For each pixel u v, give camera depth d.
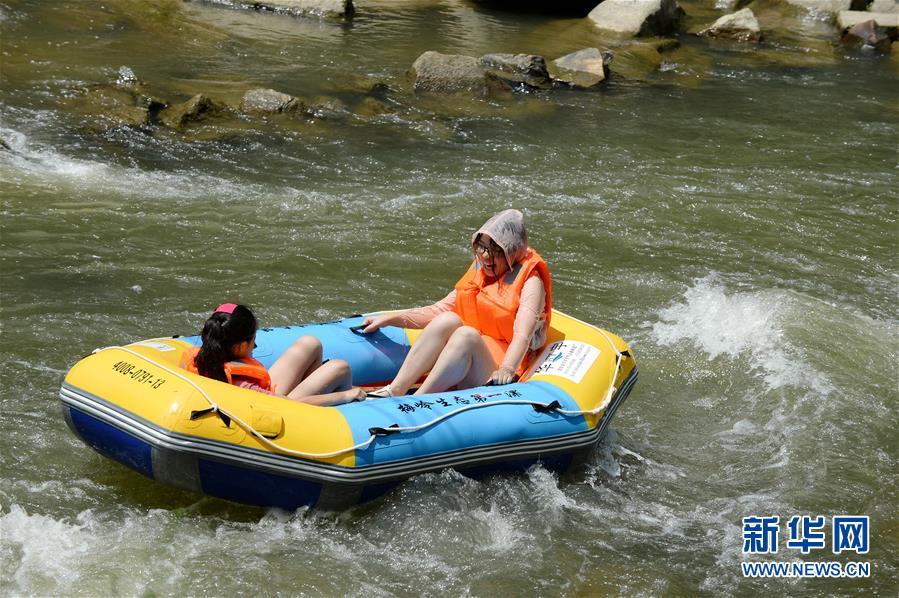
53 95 28.20
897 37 44.44
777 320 18.06
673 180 25.56
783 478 13.78
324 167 24.94
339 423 11.42
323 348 13.66
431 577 11.16
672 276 20.16
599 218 22.80
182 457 10.71
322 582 10.90
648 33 43.38
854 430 15.05
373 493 11.66
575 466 13.20
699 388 16.27
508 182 24.67
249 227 20.94
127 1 40.00
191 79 31.56
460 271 19.75
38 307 16.83
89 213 20.86
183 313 17.17
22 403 13.91
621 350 14.16
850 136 30.41
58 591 10.36
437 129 28.61
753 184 25.64
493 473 12.40
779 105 33.72
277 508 11.55
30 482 12.18
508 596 10.98
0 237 19.38
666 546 12.11
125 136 25.67
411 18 44.06
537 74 34.50
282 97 28.83
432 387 12.86
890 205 24.80
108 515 11.68
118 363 11.46
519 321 13.15
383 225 21.53
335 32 39.97
